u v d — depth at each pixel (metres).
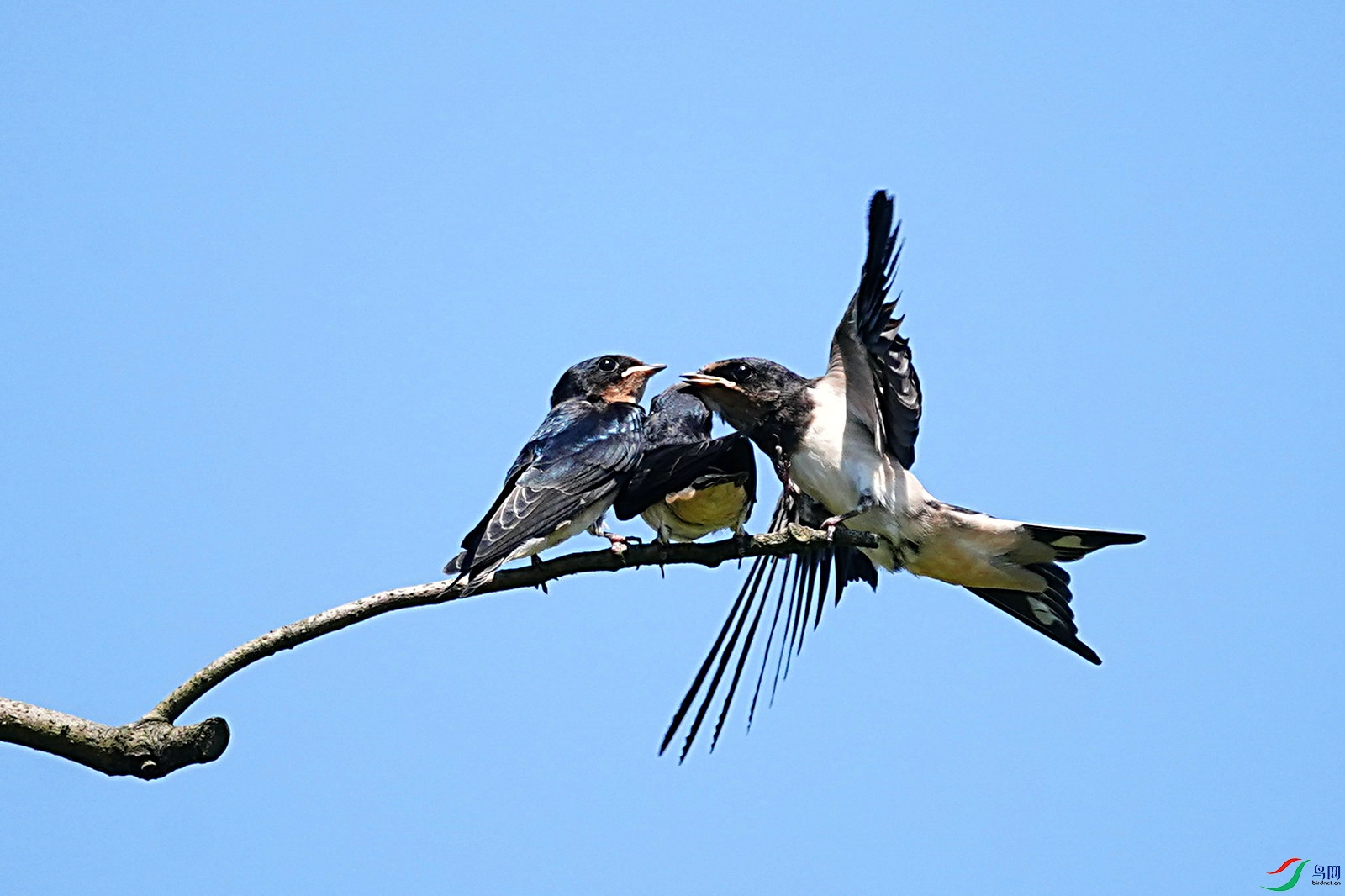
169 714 7.62
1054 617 12.90
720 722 11.79
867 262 11.36
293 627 8.02
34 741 7.11
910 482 12.14
